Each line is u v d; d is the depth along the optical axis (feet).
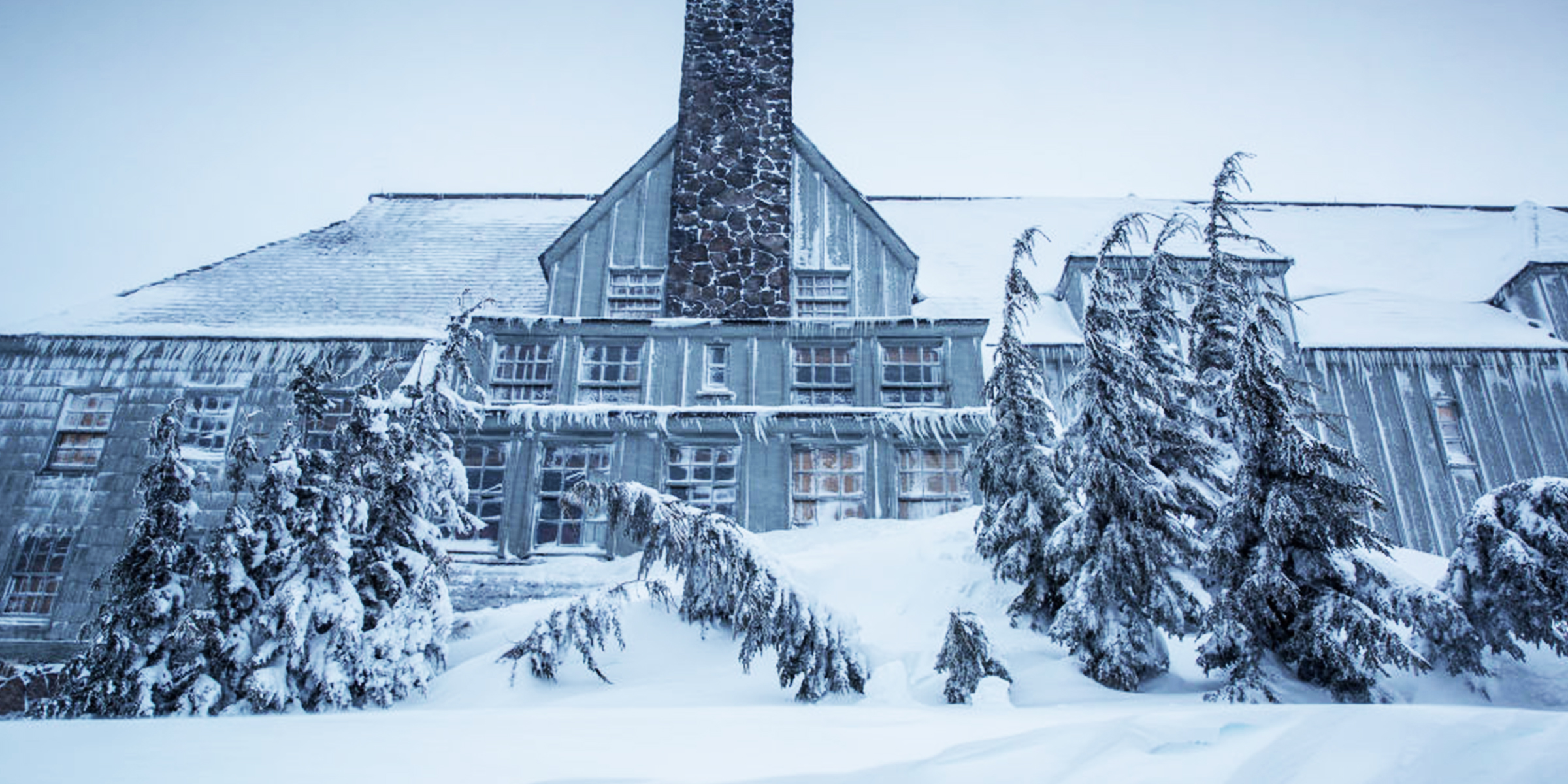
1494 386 67.15
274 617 31.09
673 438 55.83
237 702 30.12
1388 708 11.21
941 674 27.84
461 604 47.52
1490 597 27.71
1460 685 26.76
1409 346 67.41
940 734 13.93
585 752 12.07
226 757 11.24
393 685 31.27
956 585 36.14
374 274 73.15
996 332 69.10
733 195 65.57
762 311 62.18
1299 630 26.71
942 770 10.29
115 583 33.83
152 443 36.01
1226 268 33.58
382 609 33.19
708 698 27.61
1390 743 9.56
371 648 31.45
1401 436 65.57
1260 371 29.04
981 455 36.50
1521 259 74.23
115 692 30.04
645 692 28.48
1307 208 96.84
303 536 33.14
